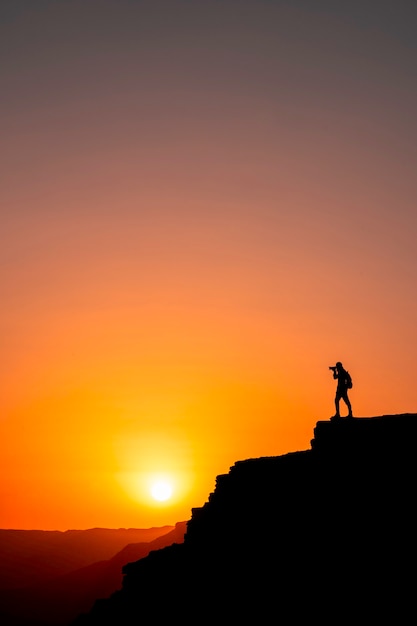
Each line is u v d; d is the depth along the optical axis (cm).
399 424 4428
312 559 4119
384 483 4203
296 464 4875
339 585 3800
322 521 4288
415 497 4038
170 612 4894
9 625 12000
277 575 4212
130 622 5175
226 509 5303
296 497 4653
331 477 4459
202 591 4772
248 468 5325
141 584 5672
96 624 5559
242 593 4319
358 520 4100
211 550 5156
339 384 4694
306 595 3894
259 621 3944
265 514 4797
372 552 3884
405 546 3822
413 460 4222
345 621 3544
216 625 4241
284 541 4447
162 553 5972
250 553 4619
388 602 3550
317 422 4766
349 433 4522
